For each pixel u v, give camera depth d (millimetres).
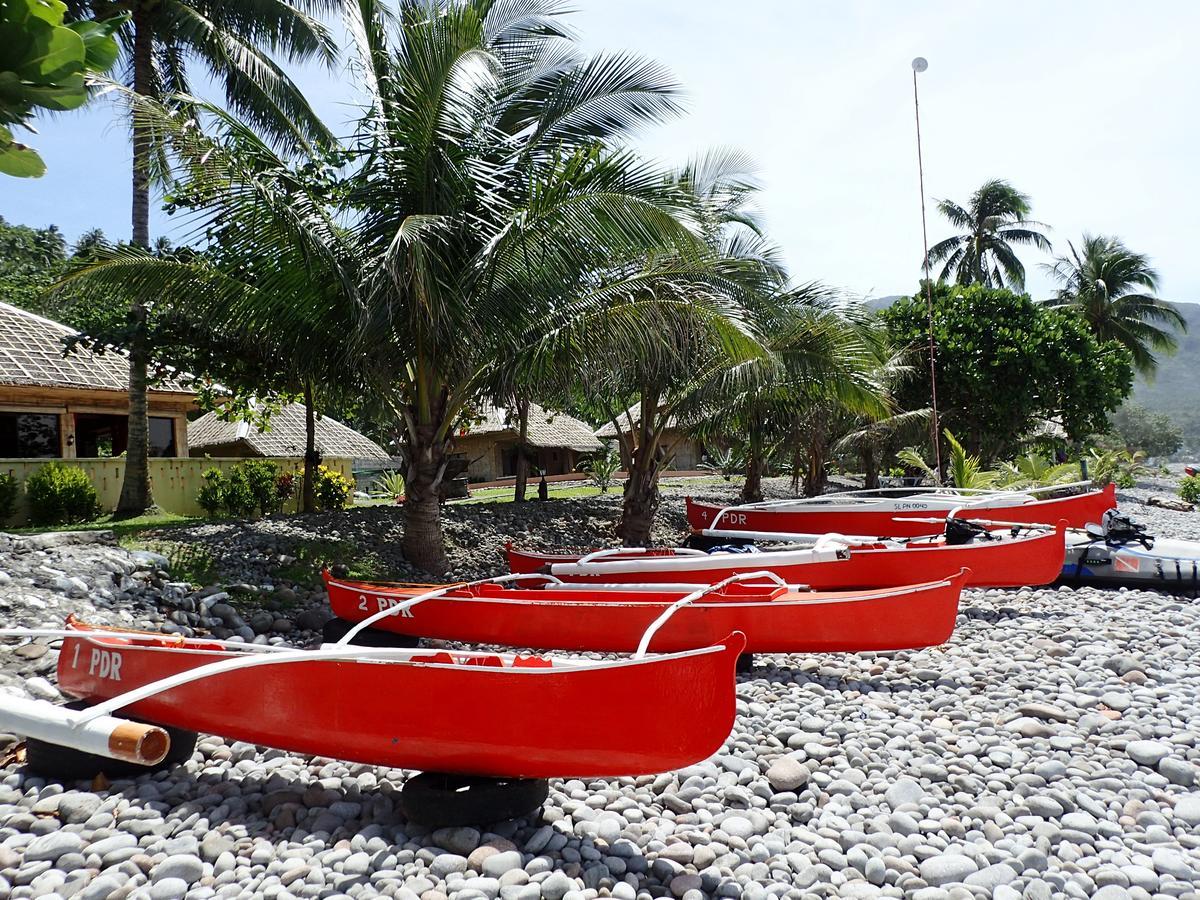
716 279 11586
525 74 11336
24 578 7840
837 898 3559
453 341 9594
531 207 9055
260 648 5070
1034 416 30000
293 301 9438
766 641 6879
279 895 3410
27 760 4746
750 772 4871
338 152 11875
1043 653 7469
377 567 10867
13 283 28562
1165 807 4422
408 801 4051
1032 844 4020
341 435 26219
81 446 17078
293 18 14547
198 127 8938
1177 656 7277
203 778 4789
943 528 12023
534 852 3840
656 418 14461
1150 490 35781
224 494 16156
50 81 2822
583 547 14398
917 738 5422
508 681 3986
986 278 40219
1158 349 44688
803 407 15742
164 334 12984
